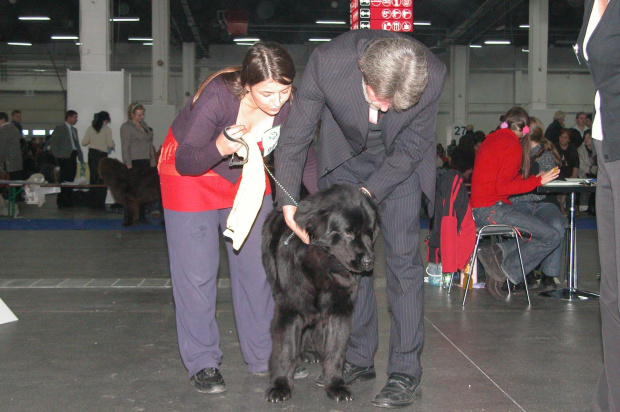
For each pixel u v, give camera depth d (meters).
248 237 3.14
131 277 5.98
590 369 3.36
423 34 27.86
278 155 2.89
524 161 5.57
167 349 3.69
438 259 5.80
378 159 3.00
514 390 3.04
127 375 3.23
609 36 2.19
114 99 13.23
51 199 15.76
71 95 13.17
